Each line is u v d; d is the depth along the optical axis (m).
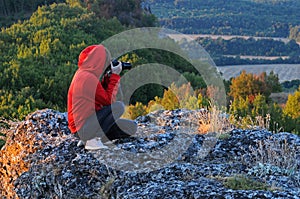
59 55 40.06
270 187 6.14
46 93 30.72
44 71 34.66
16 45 43.47
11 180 7.67
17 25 49.03
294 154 7.29
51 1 77.81
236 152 7.66
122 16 68.06
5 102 26.23
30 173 7.31
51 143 7.83
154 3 165.00
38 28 48.22
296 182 6.49
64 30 47.66
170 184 6.26
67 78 32.25
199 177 6.62
